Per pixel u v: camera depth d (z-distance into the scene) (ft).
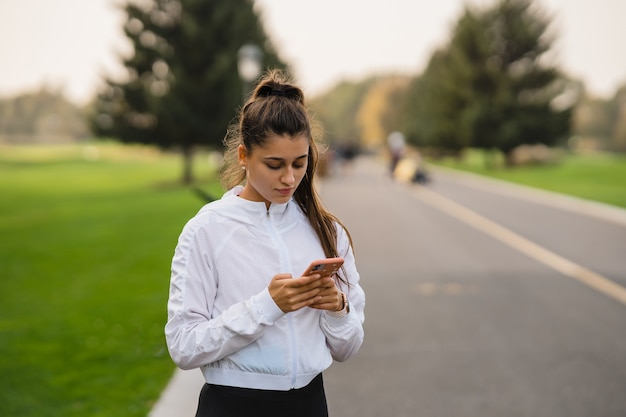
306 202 5.80
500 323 19.22
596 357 15.98
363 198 65.36
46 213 60.03
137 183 102.42
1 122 426.10
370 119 369.91
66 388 14.01
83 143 364.79
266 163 5.16
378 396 13.51
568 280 25.72
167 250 35.70
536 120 124.67
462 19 134.72
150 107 93.86
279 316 5.04
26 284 27.91
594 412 12.62
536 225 43.83
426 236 38.65
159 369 15.21
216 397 5.43
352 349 5.78
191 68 97.09
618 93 329.31
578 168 117.50
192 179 103.40
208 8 96.89
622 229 41.78
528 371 14.98
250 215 5.46
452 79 145.38
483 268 28.37
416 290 23.99
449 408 12.85
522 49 127.03
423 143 198.90
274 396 5.38
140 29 96.63
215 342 5.08
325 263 4.90
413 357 16.05
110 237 42.16
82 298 24.44
